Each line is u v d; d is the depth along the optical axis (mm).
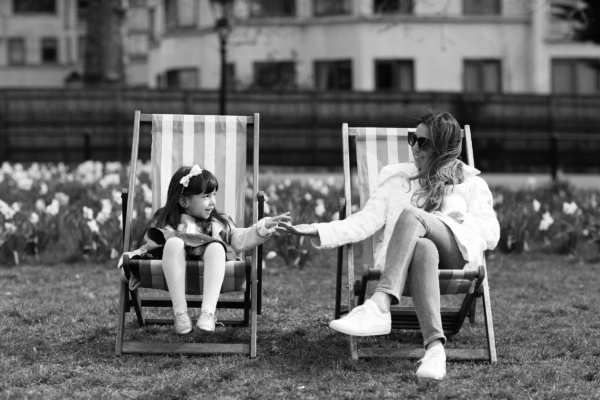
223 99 17734
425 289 5012
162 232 5398
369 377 4965
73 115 23969
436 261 5059
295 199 10750
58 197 10734
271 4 30953
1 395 4605
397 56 30438
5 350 5535
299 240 9281
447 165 5500
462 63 30828
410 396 4621
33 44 47312
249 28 30734
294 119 24453
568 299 7617
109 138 23906
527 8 30875
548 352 5578
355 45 30234
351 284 5457
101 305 7000
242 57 31016
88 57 27891
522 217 10539
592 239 10484
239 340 5867
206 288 5180
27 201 11250
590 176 23141
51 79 47281
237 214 5996
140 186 12086
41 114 23922
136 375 5047
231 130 6152
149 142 22141
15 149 23672
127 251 5543
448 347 5805
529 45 30984
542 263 9898
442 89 30734
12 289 7832
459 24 30734
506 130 25156
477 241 5277
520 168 24297
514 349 5676
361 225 5469
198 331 6043
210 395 4652
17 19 47062
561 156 24547
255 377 4957
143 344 5469
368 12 30234
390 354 5312
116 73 27938
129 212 5672
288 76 30531
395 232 5133
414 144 5543
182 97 24266
